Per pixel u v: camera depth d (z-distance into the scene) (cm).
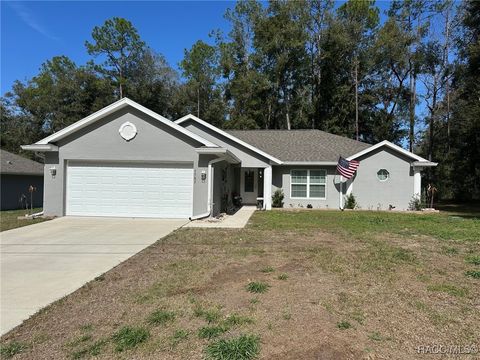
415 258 702
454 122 2723
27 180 2122
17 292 520
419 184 1827
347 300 470
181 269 626
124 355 338
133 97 4091
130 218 1309
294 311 434
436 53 3036
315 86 3669
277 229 1072
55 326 405
